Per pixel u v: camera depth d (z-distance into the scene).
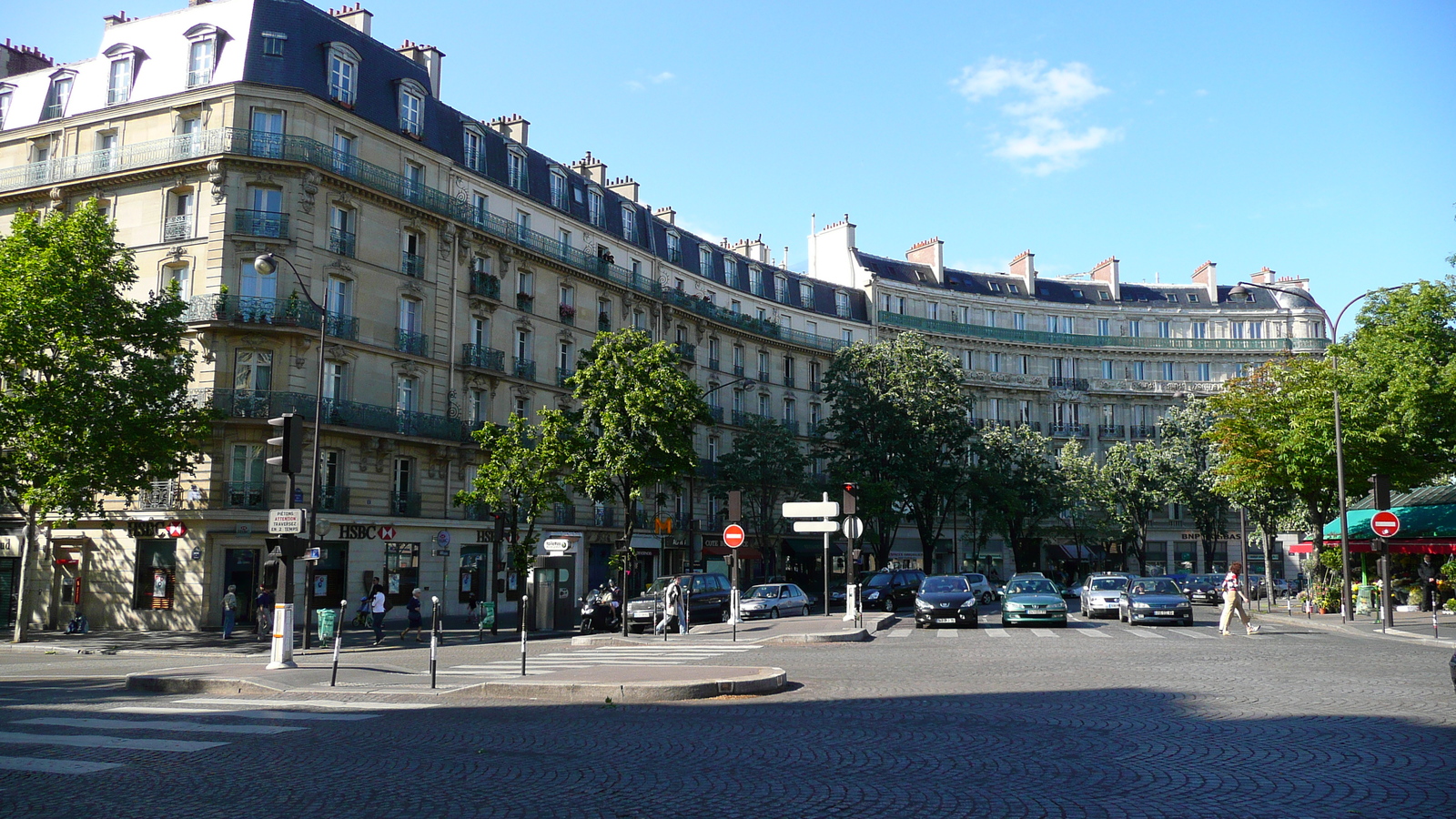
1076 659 19.55
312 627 36.44
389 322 40.50
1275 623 34.03
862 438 54.44
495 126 49.91
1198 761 9.02
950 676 16.69
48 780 8.41
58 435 29.75
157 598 36.16
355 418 38.19
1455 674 12.46
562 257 49.69
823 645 24.38
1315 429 35.88
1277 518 55.25
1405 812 7.16
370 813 7.30
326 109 38.50
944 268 78.62
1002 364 77.31
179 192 37.59
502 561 43.62
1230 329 81.81
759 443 53.22
